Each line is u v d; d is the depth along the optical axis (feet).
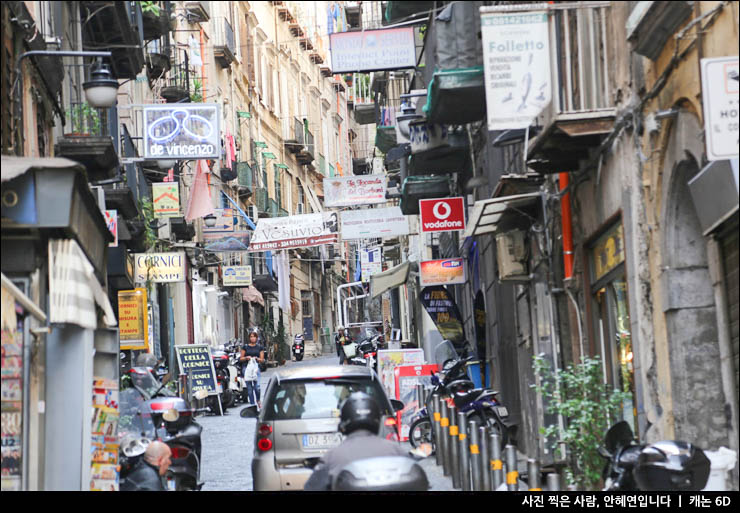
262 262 376.07
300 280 452.35
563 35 92.38
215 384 195.72
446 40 105.19
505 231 116.98
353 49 149.18
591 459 76.18
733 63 53.11
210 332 290.97
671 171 69.97
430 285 178.19
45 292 68.33
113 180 130.52
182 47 275.80
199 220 295.69
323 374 88.22
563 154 89.35
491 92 76.64
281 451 85.71
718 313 65.05
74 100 138.31
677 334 71.00
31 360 66.08
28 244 65.51
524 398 124.77
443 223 163.84
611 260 87.76
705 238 70.74
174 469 83.71
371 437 54.44
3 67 85.15
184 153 126.82
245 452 137.28
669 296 71.05
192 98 275.18
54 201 61.16
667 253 71.72
